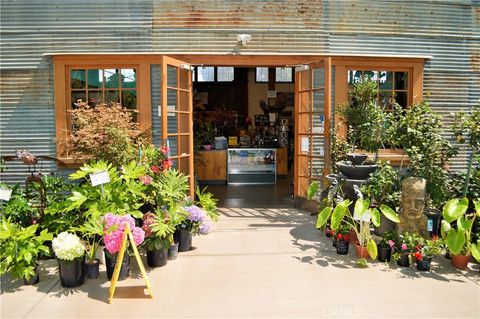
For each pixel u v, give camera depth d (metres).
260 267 3.78
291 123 11.54
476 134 4.20
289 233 4.80
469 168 4.32
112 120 4.80
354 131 5.52
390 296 3.20
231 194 7.35
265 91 11.53
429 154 4.39
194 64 5.75
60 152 5.61
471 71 6.16
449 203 3.77
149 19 5.64
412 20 5.96
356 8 5.85
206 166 8.52
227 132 10.55
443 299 3.16
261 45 5.74
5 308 3.02
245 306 3.05
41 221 4.04
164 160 4.70
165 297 3.19
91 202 3.84
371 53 5.90
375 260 3.91
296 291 3.29
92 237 3.83
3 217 3.59
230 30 5.70
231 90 11.48
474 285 3.40
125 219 3.43
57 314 2.94
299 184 6.04
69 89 5.67
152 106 5.71
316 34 5.79
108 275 3.51
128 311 2.98
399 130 4.57
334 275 3.59
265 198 6.95
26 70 5.64
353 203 4.36
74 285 3.37
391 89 6.02
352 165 4.53
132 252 3.55
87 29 5.61
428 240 3.83
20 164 5.68
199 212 4.23
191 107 5.78
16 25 5.61
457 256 3.74
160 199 4.12
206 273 3.65
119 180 3.96
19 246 3.34
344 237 4.04
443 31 6.05
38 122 5.67
